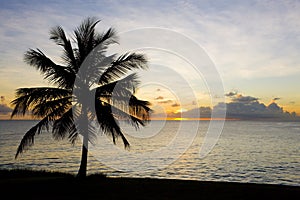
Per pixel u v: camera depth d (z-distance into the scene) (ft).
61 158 103.76
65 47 39.29
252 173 82.07
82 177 37.01
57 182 33.81
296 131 318.04
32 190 29.45
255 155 120.67
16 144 142.92
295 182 70.64
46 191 29.09
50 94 36.68
